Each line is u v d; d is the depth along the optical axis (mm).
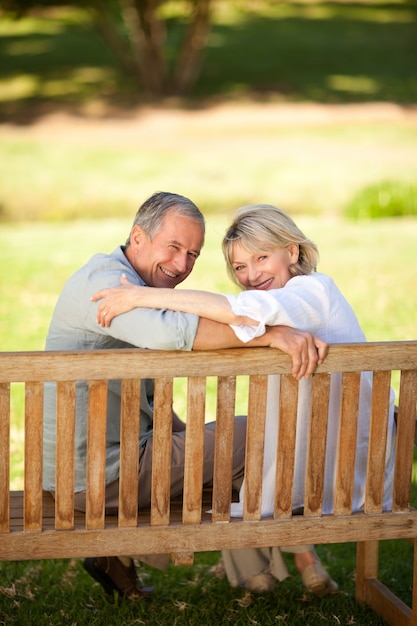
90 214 21906
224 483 4062
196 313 3863
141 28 34031
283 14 48469
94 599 4965
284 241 4430
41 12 47469
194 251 4473
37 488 3914
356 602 4957
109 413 4340
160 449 3988
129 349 3881
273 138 28344
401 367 4062
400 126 29750
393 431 4574
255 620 4715
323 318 4156
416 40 42875
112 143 28250
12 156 26609
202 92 34719
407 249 13859
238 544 4125
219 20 46562
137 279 4258
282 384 4012
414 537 4293
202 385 3951
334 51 40781
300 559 4914
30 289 11664
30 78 36469
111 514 4395
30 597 4934
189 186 23484
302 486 4352
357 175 23578
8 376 3768
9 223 20734
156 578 5230
